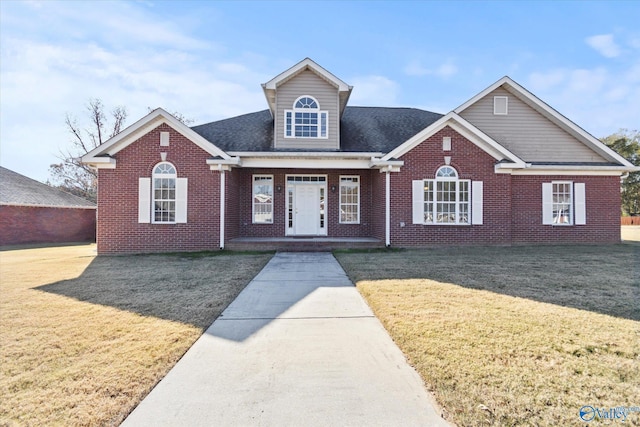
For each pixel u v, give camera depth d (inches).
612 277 273.6
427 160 488.7
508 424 92.2
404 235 487.2
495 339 146.4
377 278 272.2
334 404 103.9
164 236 469.4
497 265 333.4
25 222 741.3
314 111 529.7
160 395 108.9
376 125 614.9
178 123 466.9
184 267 341.4
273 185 560.7
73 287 253.6
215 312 191.0
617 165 535.2
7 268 347.6
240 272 310.3
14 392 108.4
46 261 400.8
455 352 134.2
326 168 535.2
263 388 113.3
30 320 177.0
